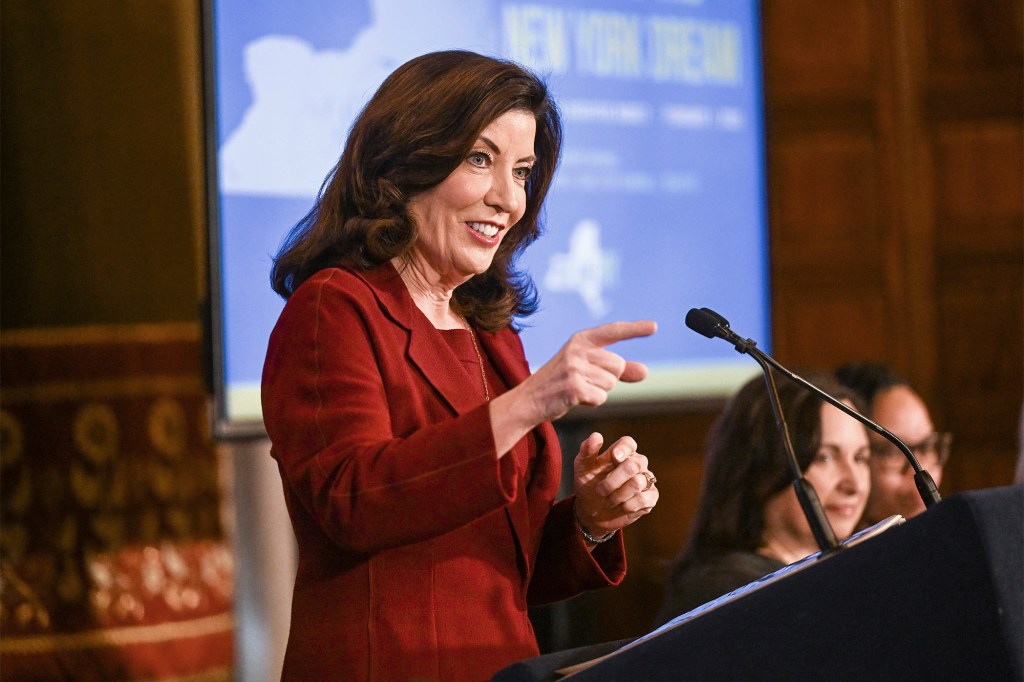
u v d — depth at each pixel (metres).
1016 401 10.05
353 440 2.64
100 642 7.63
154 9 8.14
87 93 7.96
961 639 1.92
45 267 7.85
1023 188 10.07
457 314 3.33
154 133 8.12
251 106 6.31
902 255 10.01
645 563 9.46
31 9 7.85
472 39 7.05
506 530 3.01
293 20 6.45
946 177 10.05
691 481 9.64
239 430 6.15
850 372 5.66
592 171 7.56
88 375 7.86
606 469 3.10
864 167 9.99
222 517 8.13
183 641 7.85
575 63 7.52
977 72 10.04
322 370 2.78
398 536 2.54
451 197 3.03
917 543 1.95
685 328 7.82
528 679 2.26
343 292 2.89
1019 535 1.94
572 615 7.27
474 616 2.85
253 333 6.26
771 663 2.03
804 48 9.95
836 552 2.09
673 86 7.92
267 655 7.10
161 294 8.10
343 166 3.12
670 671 2.07
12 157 7.81
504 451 2.50
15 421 7.69
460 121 2.98
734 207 8.10
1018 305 10.06
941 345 10.01
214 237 6.09
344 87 6.58
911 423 5.43
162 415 8.02
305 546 2.92
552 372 2.47
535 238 3.49
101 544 7.76
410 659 2.74
